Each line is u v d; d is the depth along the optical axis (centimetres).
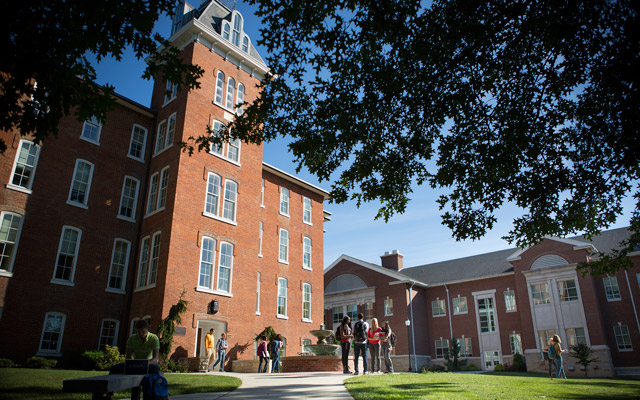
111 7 712
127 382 633
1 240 1866
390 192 1150
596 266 1351
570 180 1105
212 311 2194
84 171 2212
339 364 1986
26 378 1116
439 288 4322
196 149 2367
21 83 763
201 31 2538
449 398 841
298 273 3148
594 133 1065
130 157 2403
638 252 3312
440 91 1012
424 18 925
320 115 987
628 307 3266
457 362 3866
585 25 908
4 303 1800
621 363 3189
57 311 1948
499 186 1132
